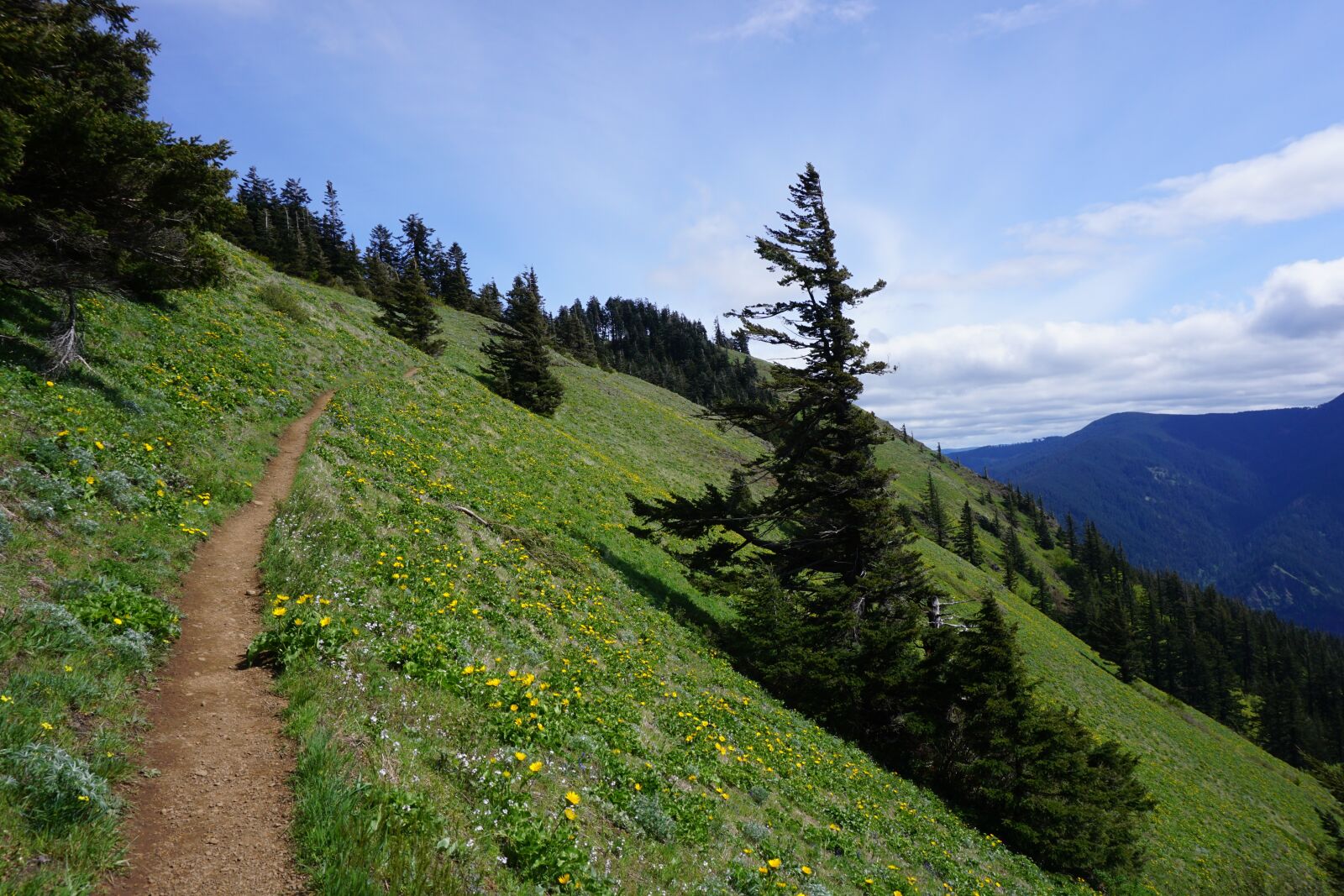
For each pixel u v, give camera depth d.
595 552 24.05
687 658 18.80
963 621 22.88
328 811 5.05
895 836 13.80
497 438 32.75
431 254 117.56
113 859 4.27
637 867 6.90
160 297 20.97
